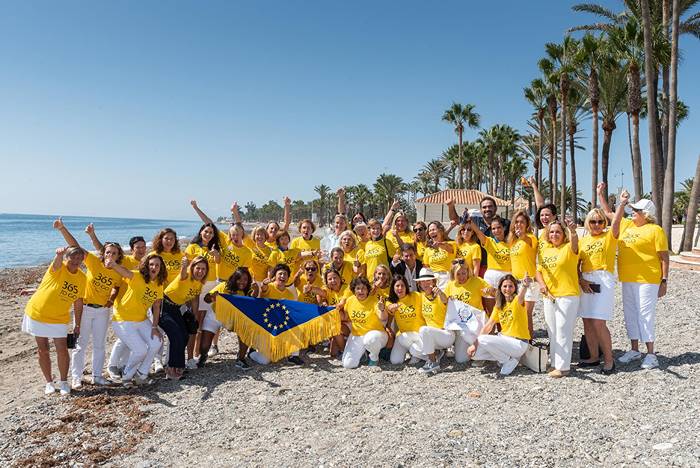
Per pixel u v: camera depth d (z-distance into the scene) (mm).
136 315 6641
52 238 71188
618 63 27156
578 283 6168
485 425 4922
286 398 6148
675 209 54656
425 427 4992
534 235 7195
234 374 7191
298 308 7582
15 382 7773
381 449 4512
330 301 7965
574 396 5543
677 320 8891
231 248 8328
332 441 4820
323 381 6754
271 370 7332
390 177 96250
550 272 6234
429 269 8117
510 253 7094
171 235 7562
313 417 5531
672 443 4164
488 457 4207
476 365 6969
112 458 4711
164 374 7277
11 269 27922
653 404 5094
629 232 6406
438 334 6867
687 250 19312
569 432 4602
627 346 7539
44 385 7355
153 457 4711
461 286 7113
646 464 3891
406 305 7199
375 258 8359
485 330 6688
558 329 6191
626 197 6070
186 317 7164
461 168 55188
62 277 6410
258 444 4891
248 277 7656
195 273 7004
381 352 7676
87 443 5035
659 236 6148
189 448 4875
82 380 7066
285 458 4504
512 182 64438
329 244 11680
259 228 8961
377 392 6227
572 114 35906
